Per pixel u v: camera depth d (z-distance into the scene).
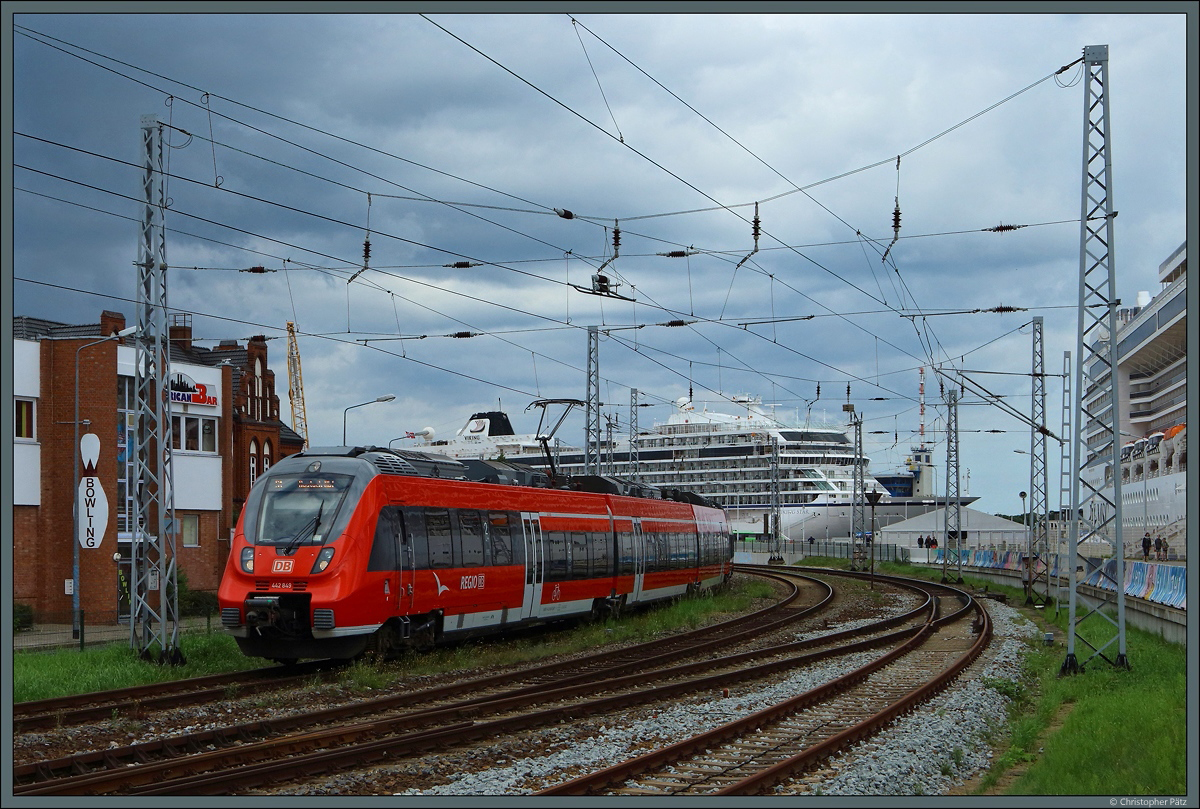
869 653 24.75
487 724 13.39
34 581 37.69
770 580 57.88
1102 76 20.38
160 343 20.83
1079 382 20.77
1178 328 85.69
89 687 17.42
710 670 20.94
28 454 37.69
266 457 50.09
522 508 25.48
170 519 20.84
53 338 42.53
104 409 38.69
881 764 11.97
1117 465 21.08
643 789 10.59
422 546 21.17
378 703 15.19
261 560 19.36
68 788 10.06
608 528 30.50
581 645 24.88
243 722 14.42
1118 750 12.65
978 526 88.19
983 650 25.61
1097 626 31.50
